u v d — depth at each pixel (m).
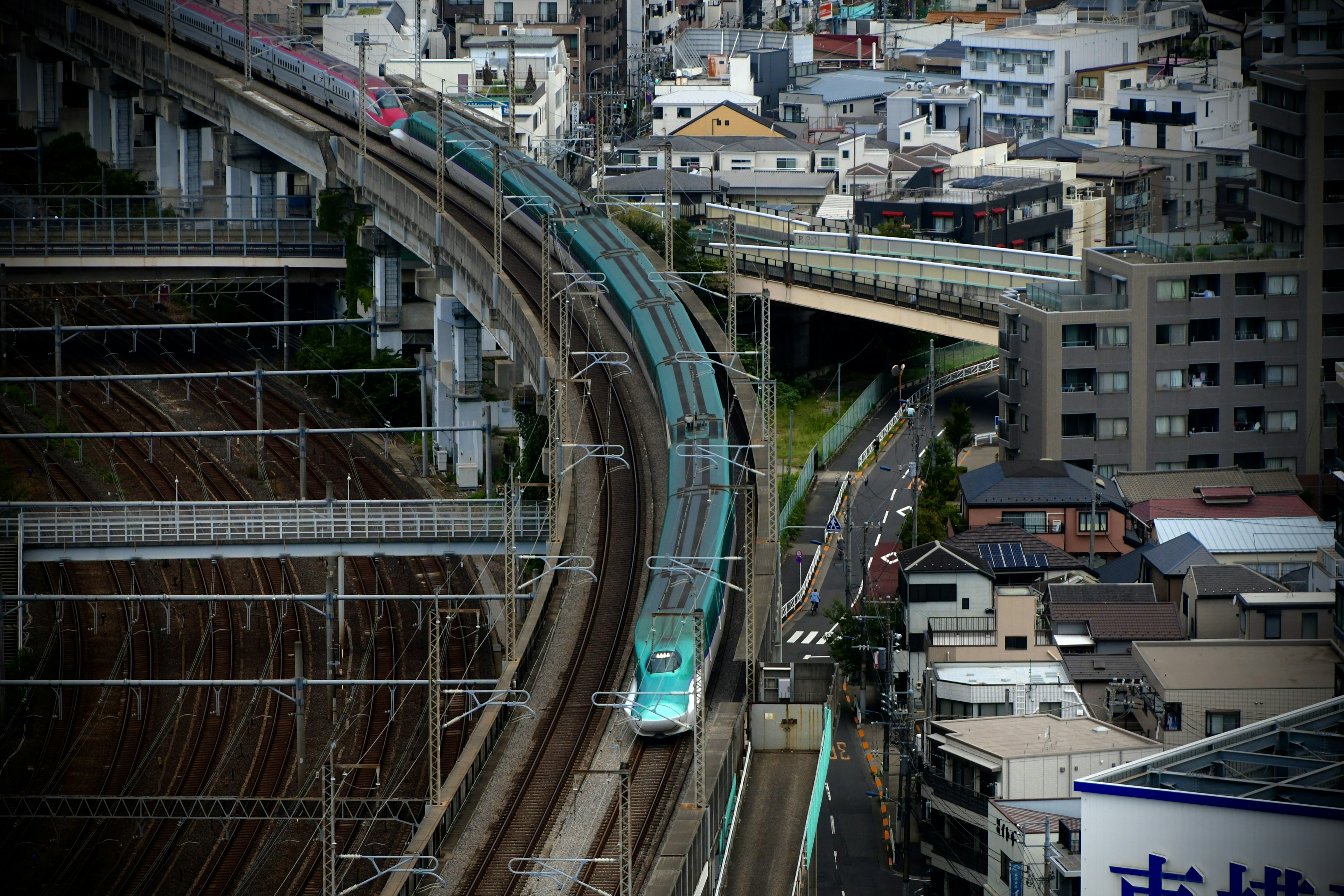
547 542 194.50
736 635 171.88
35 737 187.75
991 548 189.38
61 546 192.75
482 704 157.50
